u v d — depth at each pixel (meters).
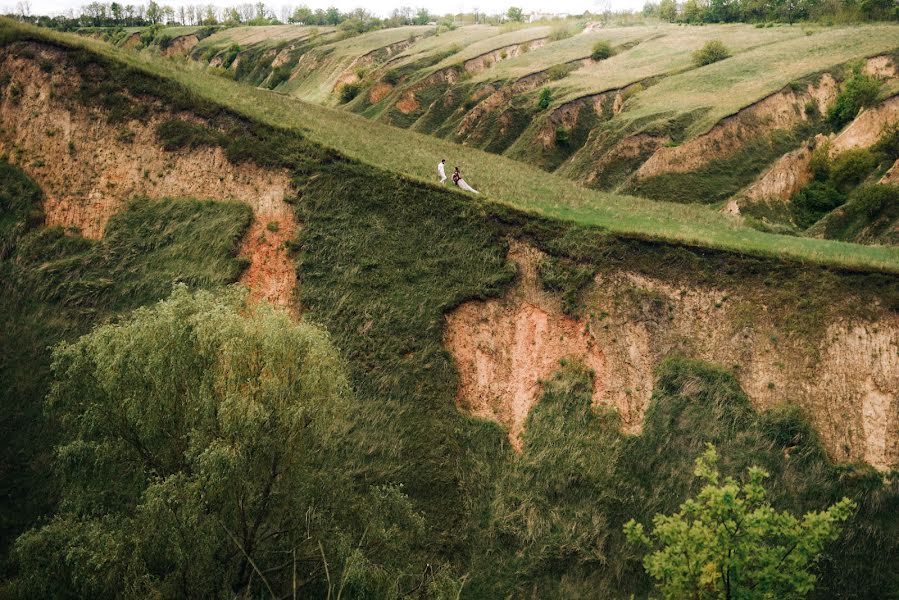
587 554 21.52
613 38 104.06
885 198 42.69
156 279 28.25
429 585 17.67
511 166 44.47
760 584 15.56
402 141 43.62
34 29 35.12
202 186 31.14
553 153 69.00
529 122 75.31
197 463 15.84
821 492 22.08
